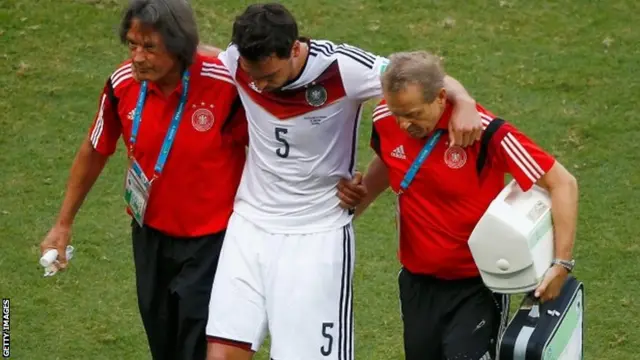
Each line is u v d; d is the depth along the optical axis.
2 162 30.75
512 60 35.34
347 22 37.03
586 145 31.41
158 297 20.52
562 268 17.55
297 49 17.72
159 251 20.12
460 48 35.88
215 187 19.42
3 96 33.47
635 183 29.84
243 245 19.12
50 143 31.58
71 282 26.45
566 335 17.77
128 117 19.30
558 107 33.12
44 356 24.14
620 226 28.27
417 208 18.58
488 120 17.84
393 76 17.17
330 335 19.00
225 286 19.14
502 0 38.41
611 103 33.25
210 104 18.91
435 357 19.62
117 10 37.53
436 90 17.28
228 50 18.78
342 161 18.84
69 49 35.66
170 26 17.94
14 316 25.28
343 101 18.28
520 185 17.70
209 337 19.12
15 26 36.53
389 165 18.66
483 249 17.42
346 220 19.25
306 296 18.84
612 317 25.33
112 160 30.97
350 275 19.25
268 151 18.69
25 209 28.95
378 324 25.22
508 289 17.58
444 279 18.97
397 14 37.56
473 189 18.09
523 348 16.97
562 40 36.34
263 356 24.61
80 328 25.02
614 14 37.72
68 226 20.62
